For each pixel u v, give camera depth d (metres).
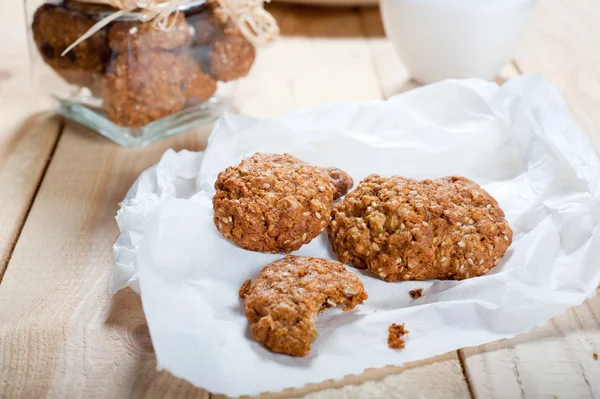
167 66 0.50
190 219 0.41
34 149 0.53
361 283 0.39
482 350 0.37
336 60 0.65
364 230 0.41
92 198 0.48
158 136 0.54
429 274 0.41
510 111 0.51
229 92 0.56
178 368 0.35
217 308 0.38
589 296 0.39
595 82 0.61
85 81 0.52
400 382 0.36
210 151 0.48
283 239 0.41
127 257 0.41
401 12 0.57
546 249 0.41
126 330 0.39
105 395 0.35
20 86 0.60
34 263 0.43
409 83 0.61
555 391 0.36
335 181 0.46
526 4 0.56
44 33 0.51
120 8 0.48
